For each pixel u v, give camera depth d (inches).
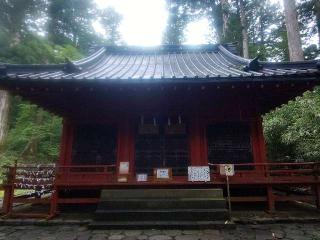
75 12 984.3
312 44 823.7
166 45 495.2
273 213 282.0
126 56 481.7
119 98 311.0
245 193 317.1
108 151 323.0
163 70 359.6
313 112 360.5
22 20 797.2
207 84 261.7
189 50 498.3
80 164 320.5
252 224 257.6
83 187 291.0
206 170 288.7
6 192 286.5
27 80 255.9
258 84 260.4
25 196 315.6
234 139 320.5
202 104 322.0
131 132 321.7
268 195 289.3
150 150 317.7
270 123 439.5
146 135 322.7
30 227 255.0
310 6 737.6
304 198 289.4
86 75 294.7
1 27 748.0
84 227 254.5
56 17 951.6
